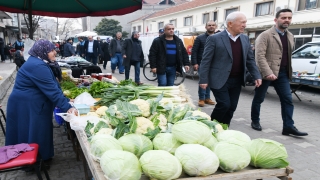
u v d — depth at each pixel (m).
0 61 17.81
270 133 4.71
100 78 5.59
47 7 5.94
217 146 1.72
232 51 3.62
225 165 1.63
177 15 30.52
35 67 2.87
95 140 1.78
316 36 12.05
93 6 5.68
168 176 1.49
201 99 6.54
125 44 8.99
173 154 1.77
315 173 3.27
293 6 16.89
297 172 3.28
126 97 3.13
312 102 7.50
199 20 26.56
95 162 1.72
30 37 5.58
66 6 5.80
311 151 3.92
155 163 1.51
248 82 8.40
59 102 2.90
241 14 3.46
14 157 2.27
